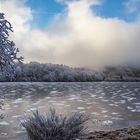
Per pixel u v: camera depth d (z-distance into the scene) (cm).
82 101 4144
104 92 6481
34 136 722
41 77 14688
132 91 6869
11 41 670
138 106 3422
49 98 4722
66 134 716
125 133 1009
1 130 1658
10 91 6619
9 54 666
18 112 2659
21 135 1495
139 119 2230
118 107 3309
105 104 3691
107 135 977
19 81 13350
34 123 733
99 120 2081
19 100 4259
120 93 6081
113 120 2128
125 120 2155
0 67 668
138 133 1002
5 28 662
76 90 7375
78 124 742
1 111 2773
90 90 7369
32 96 5184
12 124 1870
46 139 707
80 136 745
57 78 15325
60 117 758
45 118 747
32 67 14700
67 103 3828
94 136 962
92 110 2980
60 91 6875
